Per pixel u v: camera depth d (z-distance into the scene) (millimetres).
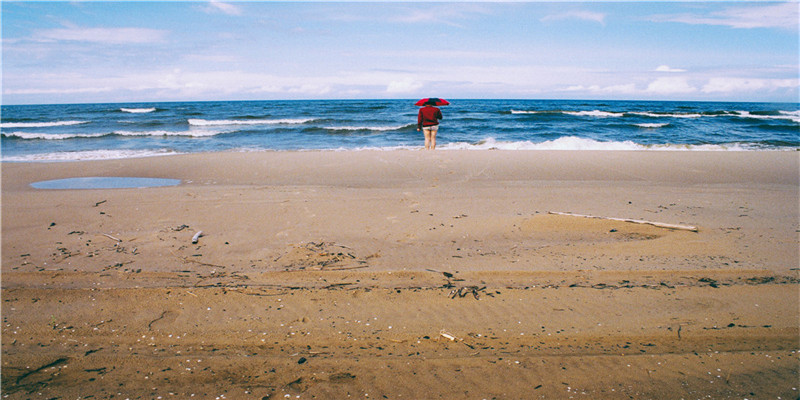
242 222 5879
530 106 64562
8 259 4535
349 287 3881
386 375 2650
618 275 4129
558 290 3807
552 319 3318
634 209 6477
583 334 3107
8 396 2459
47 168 10703
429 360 2803
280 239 5199
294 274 4168
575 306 3514
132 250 4832
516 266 4359
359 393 2490
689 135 21109
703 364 2748
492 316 3375
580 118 33062
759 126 25344
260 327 3227
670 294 3697
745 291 3719
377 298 3674
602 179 9148
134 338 3088
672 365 2740
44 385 2568
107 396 2475
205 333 3148
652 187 8273
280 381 2602
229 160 11383
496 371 2688
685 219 5879
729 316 3324
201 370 2715
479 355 2863
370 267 4340
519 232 5473
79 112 44188
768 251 4641
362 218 6059
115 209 6516
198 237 5242
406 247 4949
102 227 5656
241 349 2955
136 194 7547
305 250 4785
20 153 15250
